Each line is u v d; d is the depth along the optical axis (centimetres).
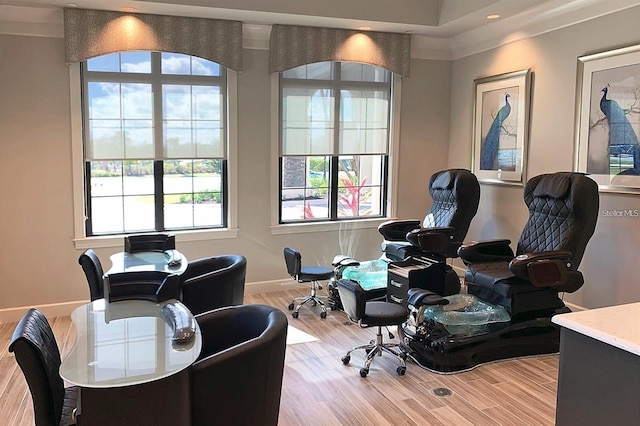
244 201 559
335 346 420
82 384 190
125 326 250
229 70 536
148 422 200
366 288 469
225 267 385
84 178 506
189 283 330
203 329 261
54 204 493
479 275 419
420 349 383
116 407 196
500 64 558
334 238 605
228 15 500
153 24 491
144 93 515
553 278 383
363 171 621
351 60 566
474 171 600
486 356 387
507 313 399
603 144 438
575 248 400
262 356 223
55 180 491
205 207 555
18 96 473
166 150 528
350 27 555
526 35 519
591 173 450
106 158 509
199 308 335
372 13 527
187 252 543
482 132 586
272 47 539
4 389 345
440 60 631
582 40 457
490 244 453
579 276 399
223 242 556
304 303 511
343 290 364
